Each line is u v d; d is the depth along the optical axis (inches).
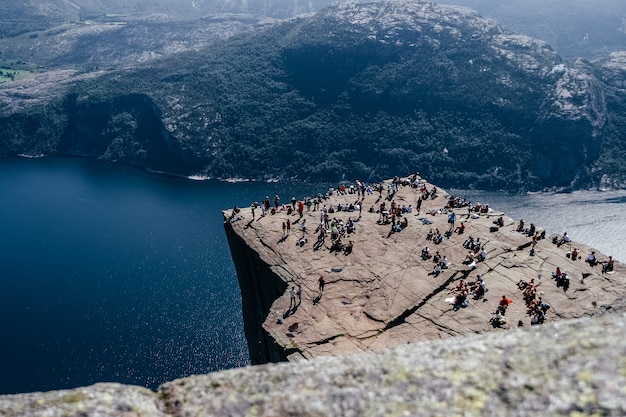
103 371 4884.4
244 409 424.5
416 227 2379.4
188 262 7322.8
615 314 445.7
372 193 2913.4
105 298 6323.8
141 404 445.4
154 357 5009.8
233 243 2487.7
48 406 425.4
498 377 410.3
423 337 1663.4
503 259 2085.4
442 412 388.5
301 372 459.8
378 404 408.8
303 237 2321.6
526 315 1732.3
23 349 5329.7
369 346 1646.2
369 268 2066.9
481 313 1755.7
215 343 5172.2
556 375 392.2
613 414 342.0
